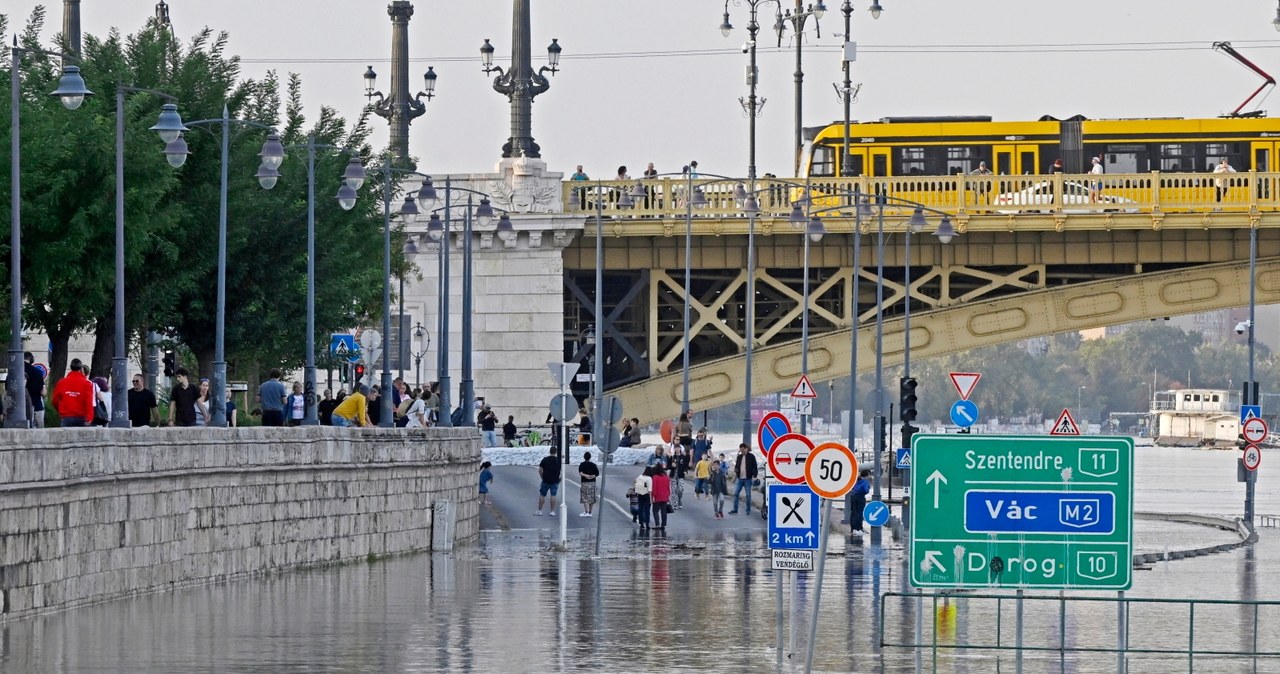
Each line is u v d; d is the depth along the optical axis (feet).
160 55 453.17
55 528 268.41
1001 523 201.36
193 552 319.27
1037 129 629.51
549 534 494.18
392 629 267.18
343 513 384.68
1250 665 241.96
